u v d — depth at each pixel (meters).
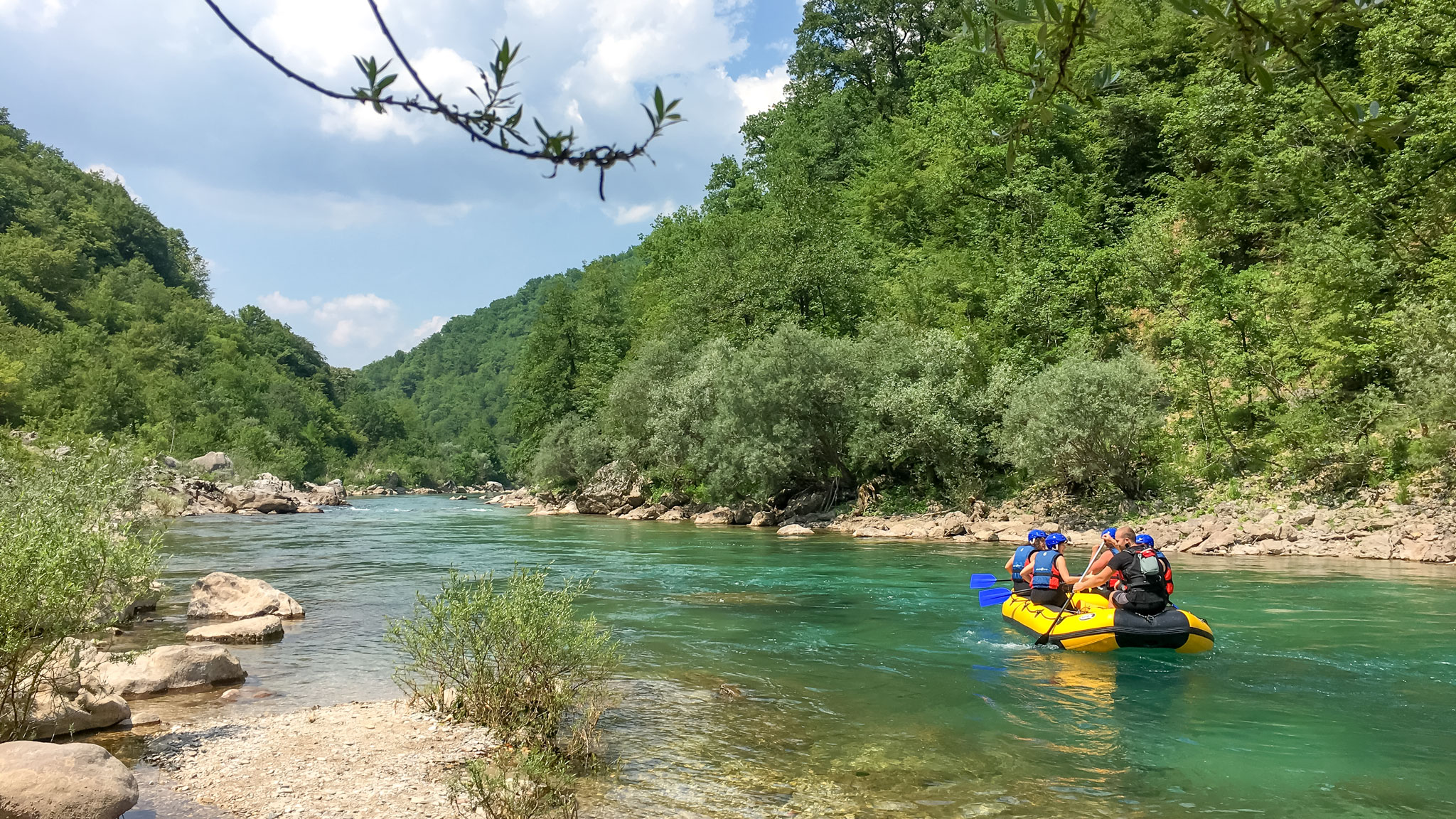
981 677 8.99
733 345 39.75
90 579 6.19
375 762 6.18
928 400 27.16
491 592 7.63
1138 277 29.00
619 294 60.84
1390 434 19.83
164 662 8.41
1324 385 22.56
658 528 31.59
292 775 5.90
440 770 6.03
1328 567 16.59
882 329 31.50
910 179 42.72
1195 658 9.70
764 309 39.69
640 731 7.12
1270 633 10.87
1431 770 6.16
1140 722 7.36
